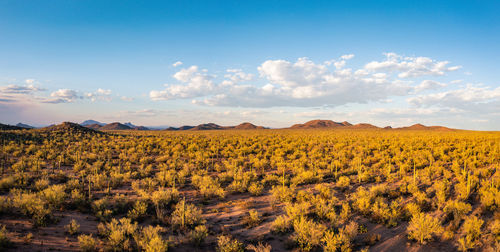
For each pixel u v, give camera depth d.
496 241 7.69
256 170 23.00
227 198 14.80
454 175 18.03
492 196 11.05
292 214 10.74
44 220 9.55
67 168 21.66
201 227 9.27
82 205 12.03
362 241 8.85
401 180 17.22
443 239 8.60
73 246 7.96
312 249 8.27
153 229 8.97
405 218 10.32
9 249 7.15
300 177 18.16
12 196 12.62
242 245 8.62
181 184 17.06
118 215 11.34
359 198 12.65
